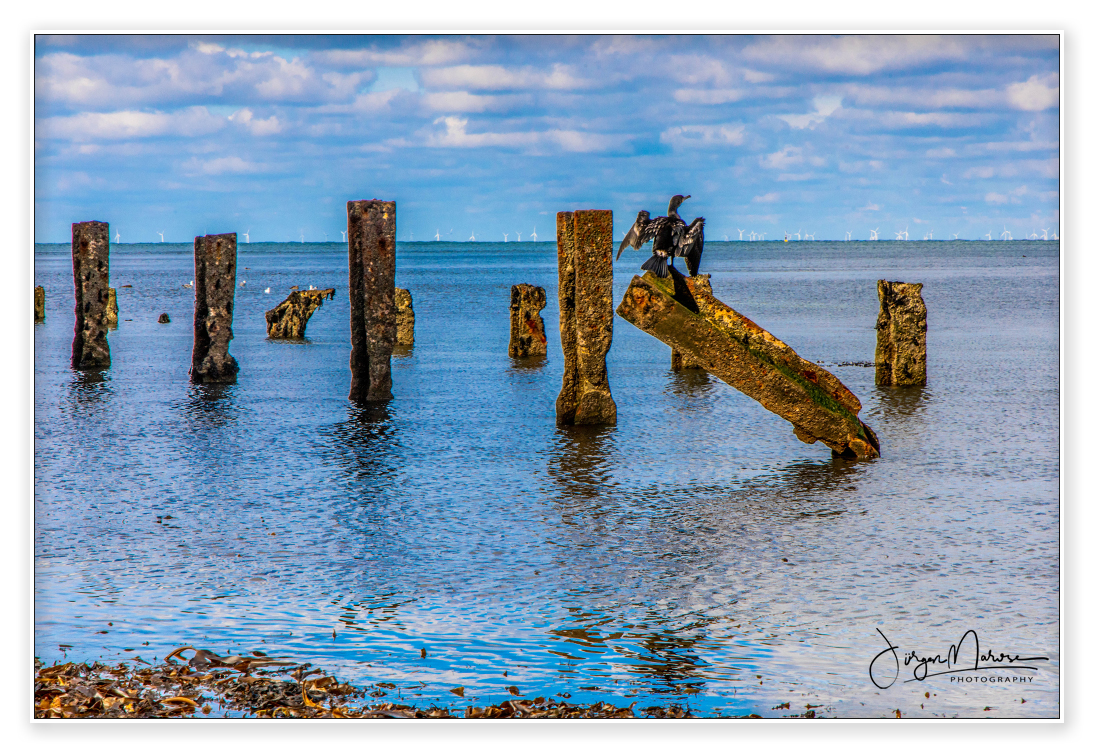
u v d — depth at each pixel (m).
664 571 14.66
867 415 26.83
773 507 18.14
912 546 15.75
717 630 12.48
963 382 32.25
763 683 11.02
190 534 16.66
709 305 21.81
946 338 44.97
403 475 20.73
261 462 21.95
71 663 11.53
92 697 10.62
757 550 15.63
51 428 25.75
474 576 14.52
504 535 16.56
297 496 19.11
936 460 21.66
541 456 22.42
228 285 34.09
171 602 13.52
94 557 15.45
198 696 10.64
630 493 19.22
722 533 16.56
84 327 37.53
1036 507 17.91
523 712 10.19
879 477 20.28
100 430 25.48
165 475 20.75
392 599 13.60
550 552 15.62
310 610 13.23
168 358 40.88
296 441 24.16
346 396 30.91
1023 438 23.73
